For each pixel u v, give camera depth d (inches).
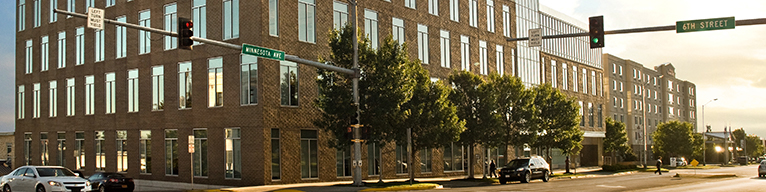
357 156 1114.1
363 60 1128.8
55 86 1765.5
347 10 1451.8
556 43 2440.9
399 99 1114.7
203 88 1350.9
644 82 3949.3
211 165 1334.9
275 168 1274.6
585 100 2642.7
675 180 1476.4
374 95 1114.7
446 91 1230.3
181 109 1402.6
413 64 1206.3
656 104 4143.7
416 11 1642.5
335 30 1160.8
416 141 1231.5
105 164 1592.0
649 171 2324.1
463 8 1844.2
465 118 1432.1
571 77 2536.9
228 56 1309.1
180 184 1392.7
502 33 2036.2
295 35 1317.7
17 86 1913.1
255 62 1269.7
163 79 1441.9
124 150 1540.4
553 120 1706.4
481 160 1892.2
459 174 1771.7
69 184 938.7
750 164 4365.2
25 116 1884.8
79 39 1683.1
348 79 1115.3
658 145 3270.2
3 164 2385.6
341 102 1124.5
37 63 1831.9
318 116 1370.6
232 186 1288.1
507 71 2039.9
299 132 1331.2
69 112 1713.8
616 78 3572.8
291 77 1318.9
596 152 2856.8
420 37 1648.6
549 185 1234.0
